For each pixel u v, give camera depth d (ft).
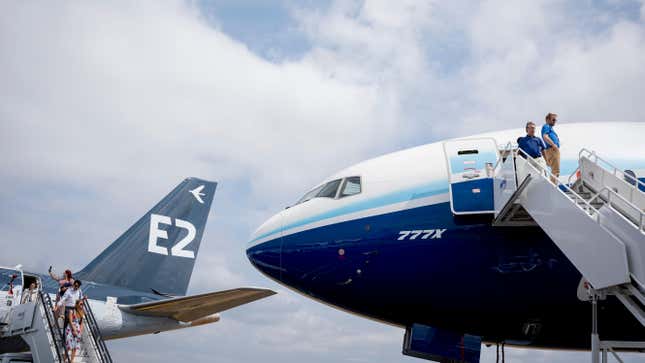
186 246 79.97
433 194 38.68
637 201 29.25
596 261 26.13
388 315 40.78
